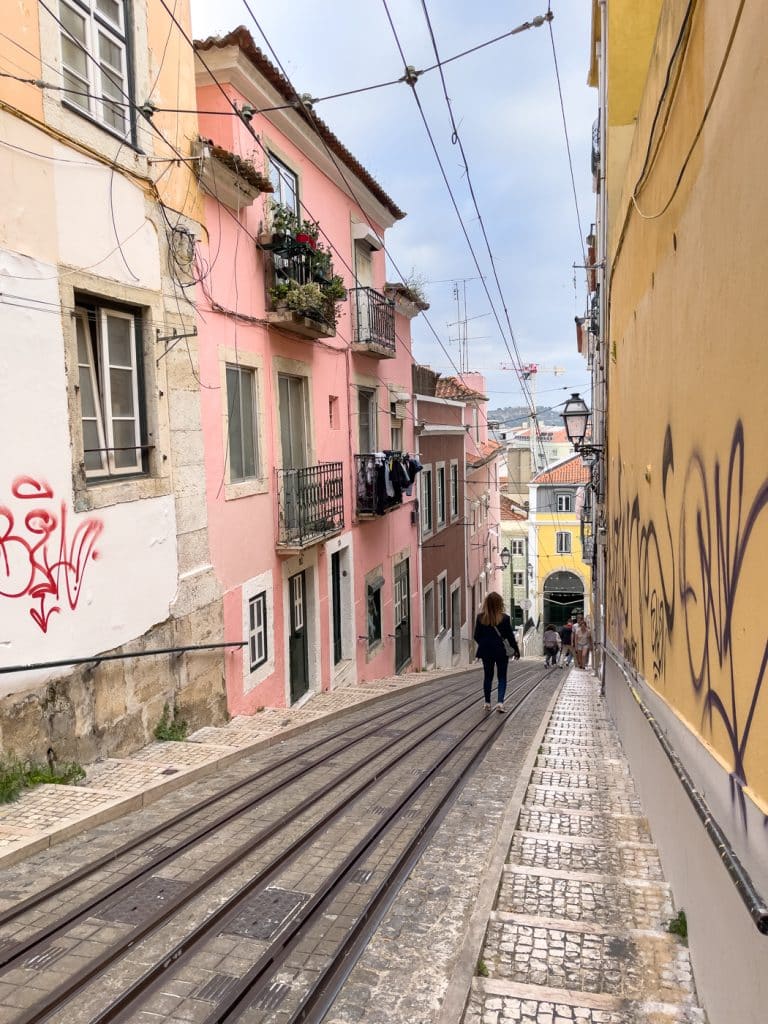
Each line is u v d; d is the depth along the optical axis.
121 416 7.27
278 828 5.10
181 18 8.11
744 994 2.44
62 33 6.23
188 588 8.20
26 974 3.25
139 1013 3.02
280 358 10.99
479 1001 3.04
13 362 5.61
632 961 3.36
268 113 10.59
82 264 6.41
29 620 5.77
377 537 16.02
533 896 4.01
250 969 3.32
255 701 9.98
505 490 48.12
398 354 17.70
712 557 3.26
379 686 13.90
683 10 3.84
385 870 4.46
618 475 8.55
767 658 2.40
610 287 9.53
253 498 10.00
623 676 7.27
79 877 4.16
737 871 2.44
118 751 6.85
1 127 5.52
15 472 5.63
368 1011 3.03
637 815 5.43
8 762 5.48
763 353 2.49
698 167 3.53
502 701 10.22
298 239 10.41
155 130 7.57
